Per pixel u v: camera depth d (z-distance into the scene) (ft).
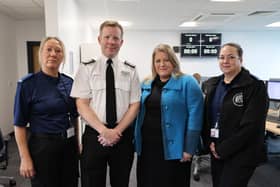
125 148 5.66
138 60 25.43
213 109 6.15
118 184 5.74
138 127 6.27
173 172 6.14
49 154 5.65
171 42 25.53
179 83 6.10
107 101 5.44
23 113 5.68
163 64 6.08
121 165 5.66
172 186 6.17
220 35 25.55
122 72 5.62
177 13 17.93
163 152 6.07
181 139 6.05
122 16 18.98
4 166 11.08
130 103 5.74
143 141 6.26
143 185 6.36
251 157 5.65
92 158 5.50
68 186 6.11
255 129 5.54
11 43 18.10
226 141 5.68
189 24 22.34
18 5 14.76
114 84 5.51
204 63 25.90
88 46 16.67
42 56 5.85
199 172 11.09
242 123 5.55
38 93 5.70
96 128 5.30
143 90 6.41
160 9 16.71
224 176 5.84
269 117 10.87
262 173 11.28
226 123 5.79
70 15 13.14
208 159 11.82
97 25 22.80
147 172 6.27
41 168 5.67
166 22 21.35
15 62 18.83
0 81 16.29
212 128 6.15
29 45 19.26
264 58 26.40
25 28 19.13
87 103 5.50
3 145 9.59
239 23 21.93
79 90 5.49
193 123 5.98
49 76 5.88
